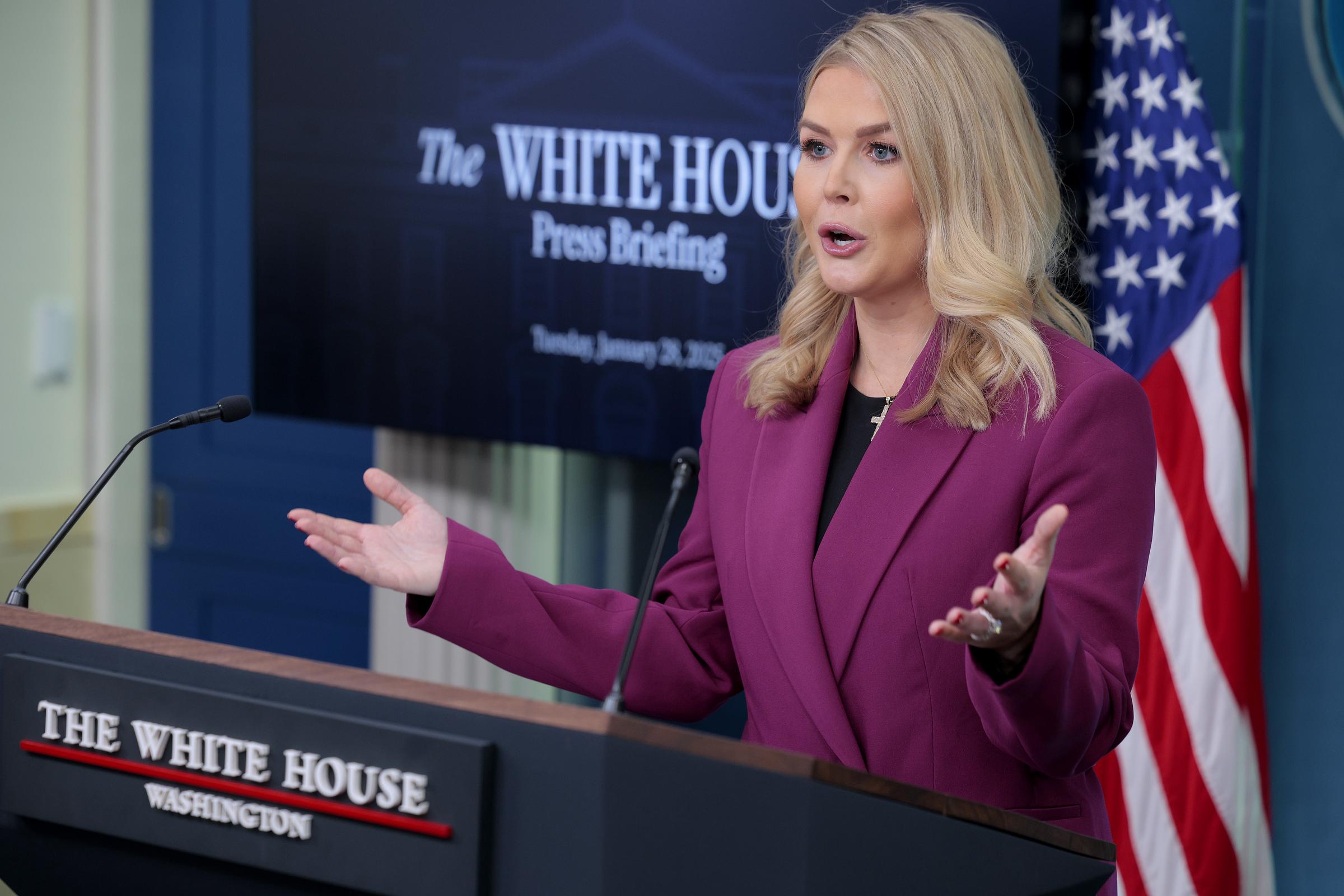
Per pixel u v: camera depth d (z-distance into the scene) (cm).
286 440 471
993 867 136
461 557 179
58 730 148
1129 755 309
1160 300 305
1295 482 325
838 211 182
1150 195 306
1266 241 322
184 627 492
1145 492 175
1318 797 328
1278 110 318
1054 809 177
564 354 369
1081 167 309
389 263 390
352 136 391
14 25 479
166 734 142
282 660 141
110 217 492
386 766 133
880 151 182
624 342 361
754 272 340
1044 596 142
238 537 481
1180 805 305
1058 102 293
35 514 489
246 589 482
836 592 180
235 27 468
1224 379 300
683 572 207
